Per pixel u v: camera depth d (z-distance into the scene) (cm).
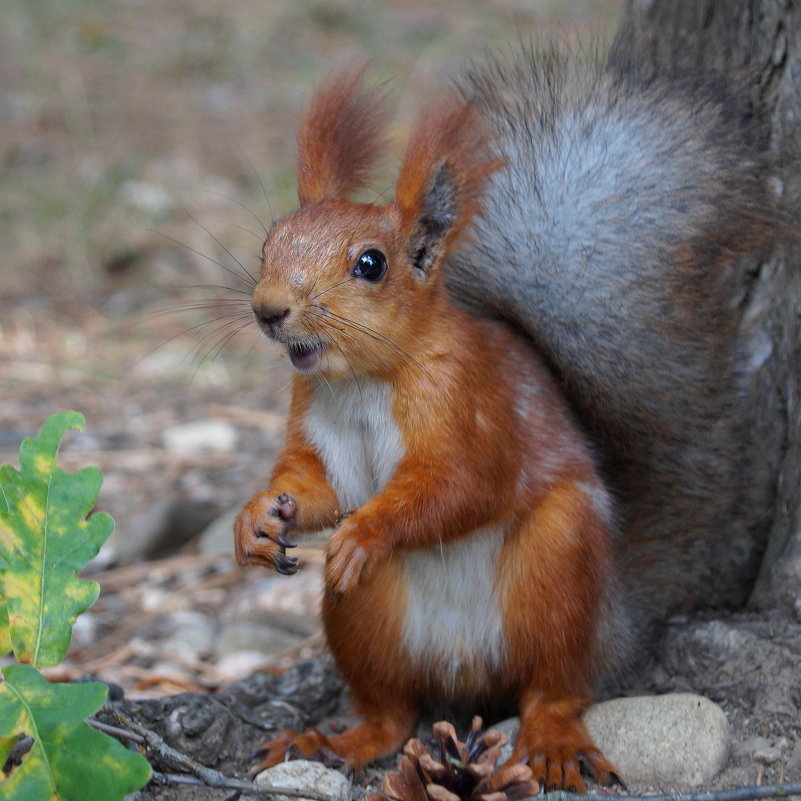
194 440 345
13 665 287
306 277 293
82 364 398
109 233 473
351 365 294
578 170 297
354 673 297
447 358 294
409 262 295
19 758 292
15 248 469
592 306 297
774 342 300
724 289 298
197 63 629
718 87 298
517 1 679
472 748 290
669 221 297
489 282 298
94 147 537
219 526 322
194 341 414
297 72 619
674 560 301
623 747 293
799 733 294
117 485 328
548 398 297
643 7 303
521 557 296
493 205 298
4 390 378
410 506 293
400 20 672
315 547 317
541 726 295
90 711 287
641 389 298
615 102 299
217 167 523
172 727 295
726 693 296
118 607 316
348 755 296
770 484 300
